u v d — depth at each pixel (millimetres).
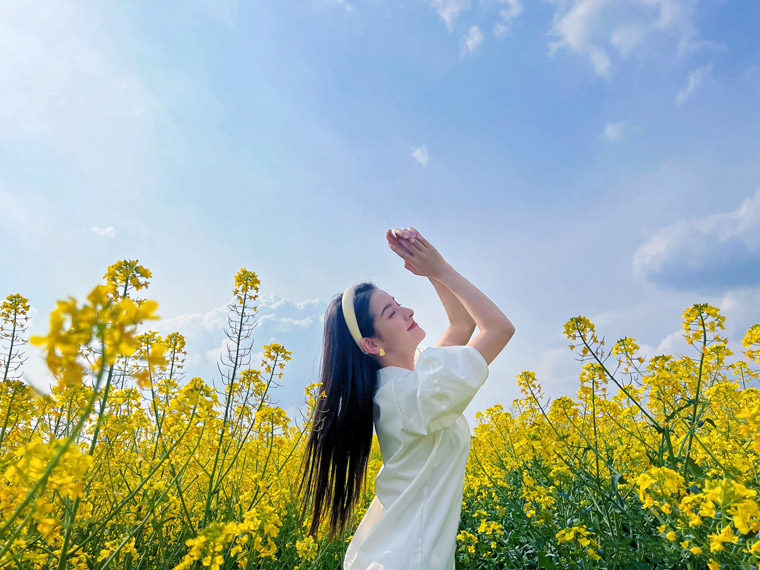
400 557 1559
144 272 1871
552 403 3520
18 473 1075
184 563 1441
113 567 2109
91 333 741
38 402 2502
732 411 3051
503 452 5031
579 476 2760
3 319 3438
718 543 1417
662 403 2723
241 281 3256
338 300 2291
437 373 1676
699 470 2250
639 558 2430
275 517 1829
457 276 1951
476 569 3344
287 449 3879
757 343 2379
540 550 2578
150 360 773
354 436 2121
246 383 3055
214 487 2439
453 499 1714
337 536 2398
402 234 1984
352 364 2137
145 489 2293
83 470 1126
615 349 3090
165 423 2402
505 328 1845
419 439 1759
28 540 1551
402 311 2203
